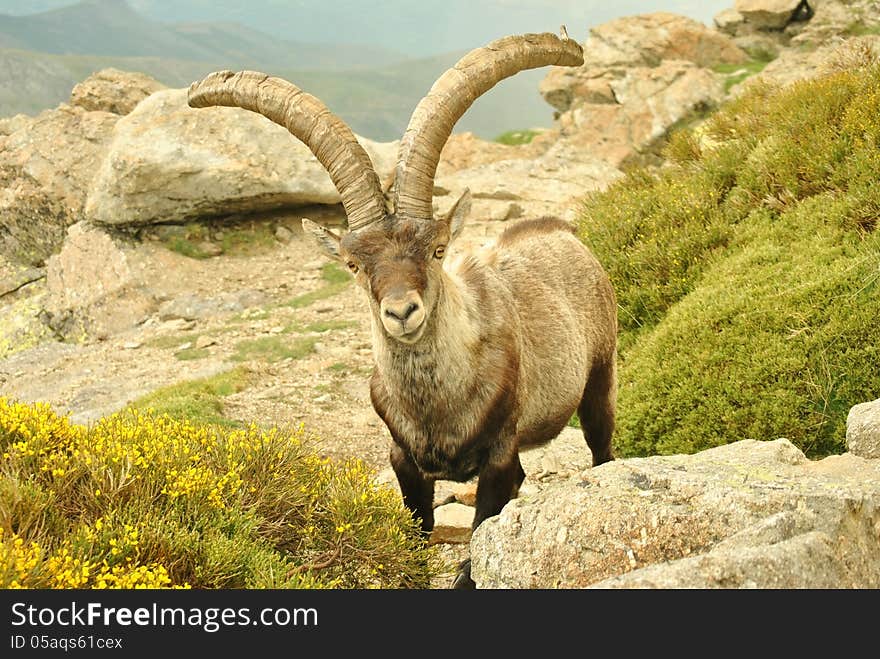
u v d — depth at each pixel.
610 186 11.57
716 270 8.11
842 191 7.91
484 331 4.65
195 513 4.41
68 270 16.09
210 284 15.55
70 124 19.17
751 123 10.41
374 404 4.79
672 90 22.45
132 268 15.56
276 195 16.81
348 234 4.38
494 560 3.78
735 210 8.99
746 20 26.06
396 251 4.23
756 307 7.02
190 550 4.08
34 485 4.26
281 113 4.77
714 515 3.50
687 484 3.67
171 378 10.96
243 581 4.09
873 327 6.36
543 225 6.07
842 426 6.10
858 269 6.77
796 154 8.73
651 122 22.12
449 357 4.41
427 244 4.27
